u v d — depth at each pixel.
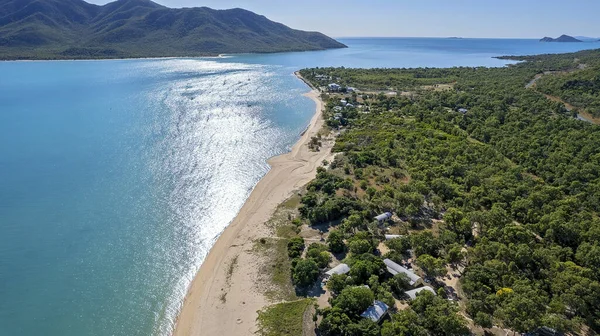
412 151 101.56
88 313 50.22
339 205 72.69
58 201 78.19
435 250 59.12
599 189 74.50
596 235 57.75
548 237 60.50
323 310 46.62
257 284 54.16
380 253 60.22
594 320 44.38
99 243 64.94
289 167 98.00
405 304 49.31
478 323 43.78
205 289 53.84
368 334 42.03
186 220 72.56
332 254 60.59
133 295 53.50
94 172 92.25
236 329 46.22
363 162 96.06
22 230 67.94
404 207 71.81
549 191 73.50
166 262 60.62
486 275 51.03
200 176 91.88
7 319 48.97
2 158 99.31
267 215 73.62
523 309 43.41
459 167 86.44
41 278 56.41
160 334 47.06
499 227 62.69
